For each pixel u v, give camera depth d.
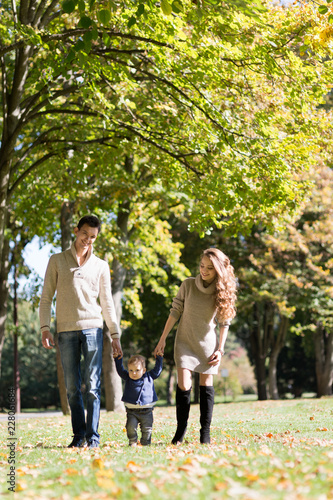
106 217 18.02
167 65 10.11
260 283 27.78
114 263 19.86
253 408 17.27
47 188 15.48
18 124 11.34
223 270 6.05
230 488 3.13
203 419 6.12
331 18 8.30
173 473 3.66
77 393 6.37
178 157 11.83
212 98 11.41
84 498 3.07
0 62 11.45
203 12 8.02
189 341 6.12
